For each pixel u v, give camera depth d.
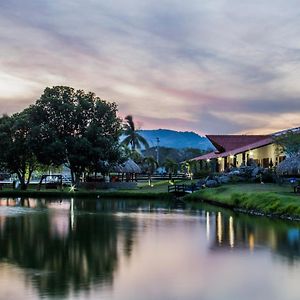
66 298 14.32
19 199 59.00
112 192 59.59
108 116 70.44
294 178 52.59
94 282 16.17
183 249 22.41
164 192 57.88
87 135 67.19
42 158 66.62
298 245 23.34
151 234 27.55
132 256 20.75
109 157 67.75
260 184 55.22
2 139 68.38
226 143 81.44
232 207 43.25
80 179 75.81
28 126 67.88
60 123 68.44
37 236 26.91
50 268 18.31
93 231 28.89
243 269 18.06
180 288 15.47
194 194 55.16
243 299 14.35
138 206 47.69
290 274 17.22
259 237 25.88
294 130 64.00
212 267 18.44
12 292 14.95
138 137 103.62
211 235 26.89
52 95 69.50
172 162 108.06
